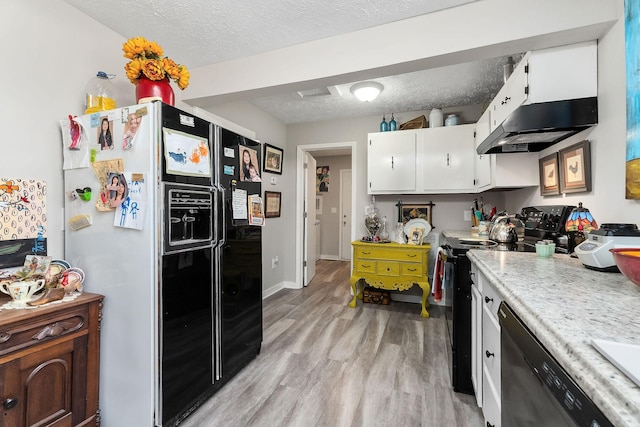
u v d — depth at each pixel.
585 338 0.59
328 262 6.09
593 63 1.47
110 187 1.47
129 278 1.44
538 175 2.14
